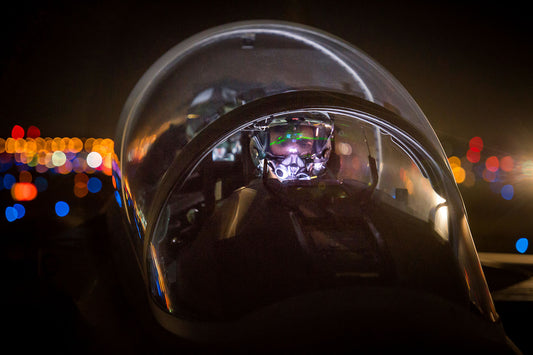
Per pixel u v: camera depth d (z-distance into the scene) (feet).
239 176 5.05
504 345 3.80
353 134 5.22
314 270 3.86
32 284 6.36
